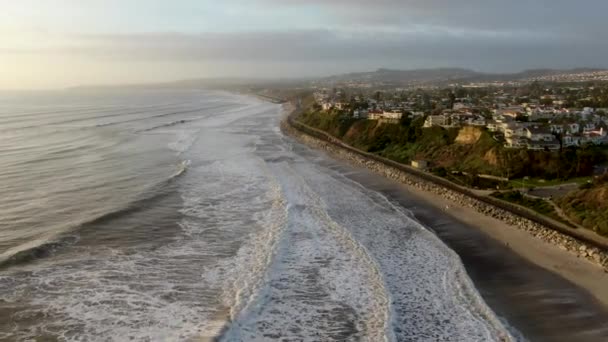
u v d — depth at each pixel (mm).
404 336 25344
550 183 57188
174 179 57656
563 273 33875
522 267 35094
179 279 30859
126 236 38062
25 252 33219
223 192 52594
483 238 41156
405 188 59531
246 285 30078
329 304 28312
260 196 51250
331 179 62844
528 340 25844
